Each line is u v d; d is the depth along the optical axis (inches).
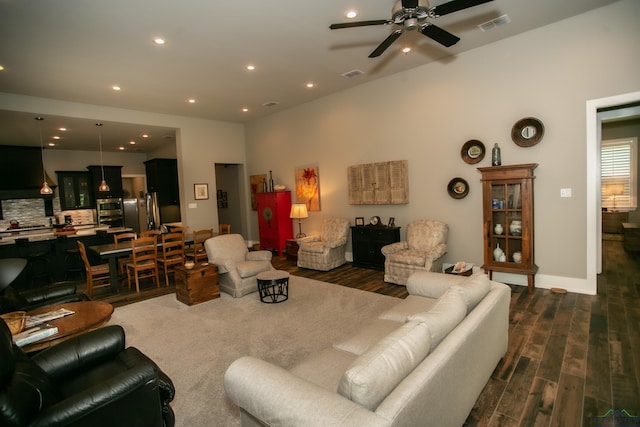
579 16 144.7
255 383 54.2
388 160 216.8
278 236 282.4
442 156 192.4
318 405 46.7
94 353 78.7
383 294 168.6
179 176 290.4
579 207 152.3
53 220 346.9
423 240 191.3
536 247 165.2
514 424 73.9
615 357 98.7
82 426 55.4
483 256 181.0
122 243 211.3
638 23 133.0
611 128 285.9
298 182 276.7
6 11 114.1
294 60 173.9
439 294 111.0
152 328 136.9
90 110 230.4
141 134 299.3
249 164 325.4
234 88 213.8
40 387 58.2
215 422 79.0
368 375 48.1
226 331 131.2
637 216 280.4
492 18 143.6
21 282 215.5
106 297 183.6
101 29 130.6
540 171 160.9
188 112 269.0
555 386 86.7
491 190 163.0
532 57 158.1
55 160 357.7
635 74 135.1
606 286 160.1
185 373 101.3
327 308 151.9
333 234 237.9
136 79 186.4
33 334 85.0
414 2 96.3
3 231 292.7
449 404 62.1
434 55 180.9
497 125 171.2
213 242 185.9
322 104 252.4
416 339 58.9
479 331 75.1
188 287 163.3
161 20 126.8
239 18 129.0
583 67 145.9
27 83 182.1
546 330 118.3
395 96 209.3
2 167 297.0
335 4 122.6
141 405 62.2
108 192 381.7
